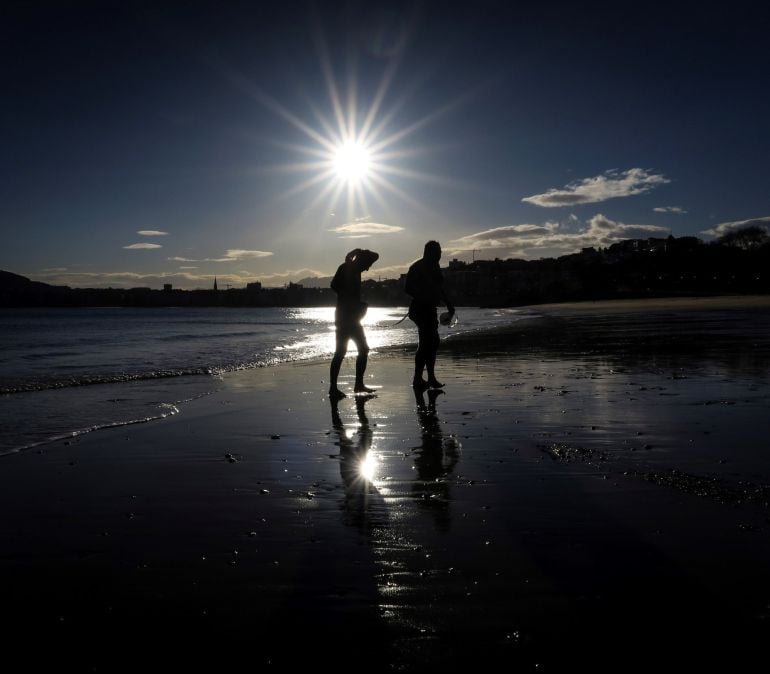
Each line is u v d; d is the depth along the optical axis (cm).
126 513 337
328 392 827
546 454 448
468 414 622
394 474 408
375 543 287
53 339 2244
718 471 388
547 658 189
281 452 479
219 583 247
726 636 199
